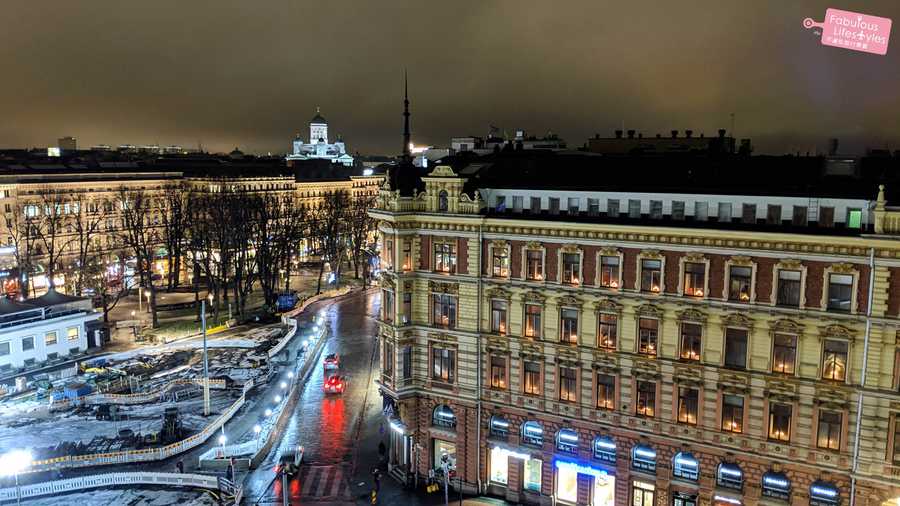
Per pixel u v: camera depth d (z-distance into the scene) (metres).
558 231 65.06
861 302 53.22
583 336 65.00
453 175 69.69
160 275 191.50
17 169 185.25
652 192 61.81
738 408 58.78
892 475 52.81
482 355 70.25
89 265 168.00
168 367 114.81
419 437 74.06
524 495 69.44
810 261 54.66
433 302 72.44
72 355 120.56
